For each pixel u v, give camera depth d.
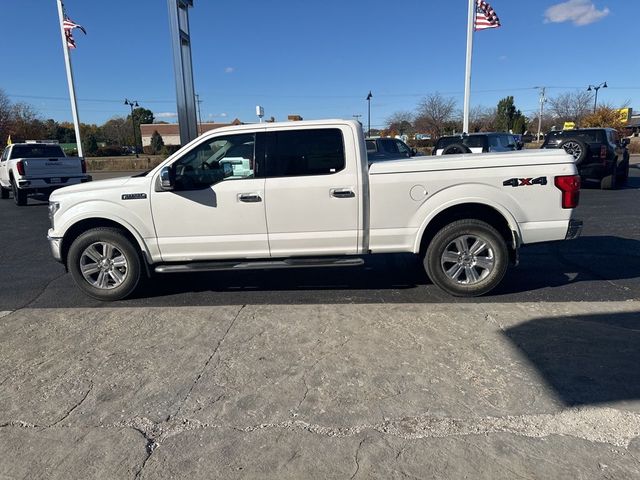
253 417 2.93
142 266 5.29
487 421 2.82
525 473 2.40
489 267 4.97
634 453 2.53
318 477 2.42
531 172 4.80
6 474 2.50
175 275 6.23
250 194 4.90
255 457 2.58
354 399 3.08
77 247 5.17
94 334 4.23
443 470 2.44
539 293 5.20
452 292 5.04
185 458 2.59
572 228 4.90
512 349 3.71
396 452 2.58
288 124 4.91
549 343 3.79
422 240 5.12
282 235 5.00
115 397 3.20
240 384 3.31
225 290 5.57
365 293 5.32
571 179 4.81
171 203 4.99
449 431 2.74
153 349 3.90
